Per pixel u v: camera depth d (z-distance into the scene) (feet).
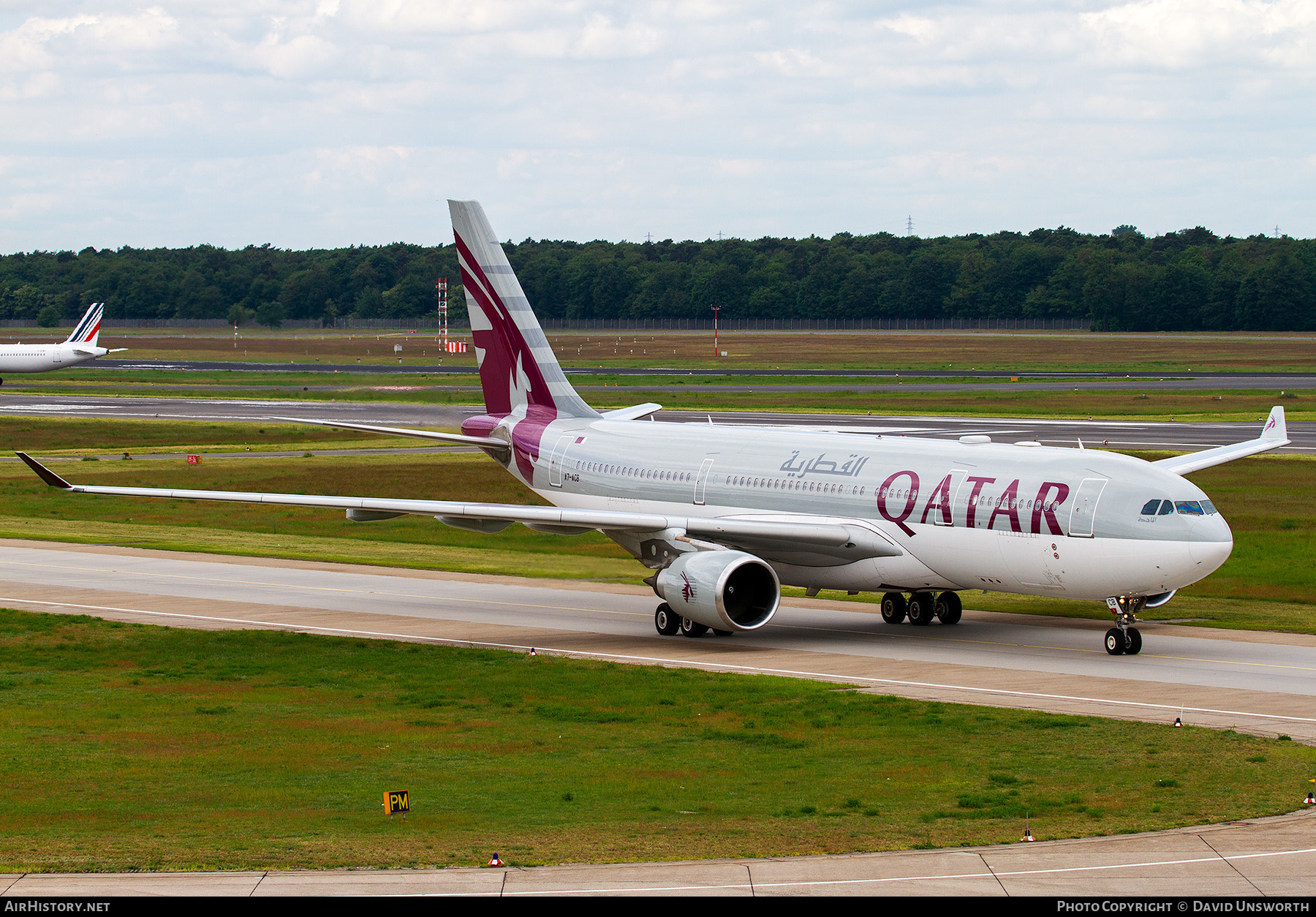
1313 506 639.35
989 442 384.27
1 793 213.46
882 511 369.71
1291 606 419.74
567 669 329.31
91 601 432.25
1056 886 157.89
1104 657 341.41
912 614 398.21
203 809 202.80
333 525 645.51
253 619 405.59
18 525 628.69
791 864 168.35
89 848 176.96
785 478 395.55
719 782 221.66
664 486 424.46
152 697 298.15
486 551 573.33
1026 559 342.03
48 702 291.38
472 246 484.33
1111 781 218.18
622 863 169.17
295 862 169.48
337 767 232.94
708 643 369.09
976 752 241.14
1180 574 320.91
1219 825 188.24
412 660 342.64
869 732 259.39
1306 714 270.87
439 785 220.02
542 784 220.43
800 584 396.16
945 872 163.84
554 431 468.75
